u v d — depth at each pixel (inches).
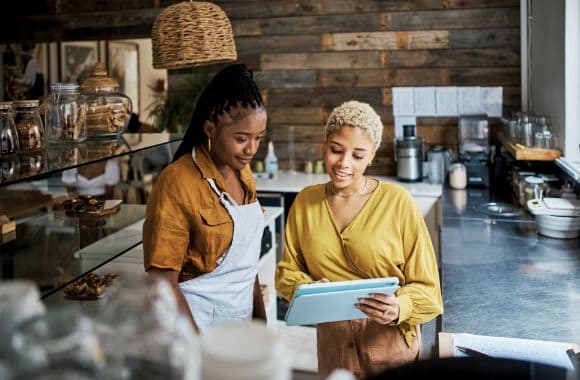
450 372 35.4
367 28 167.3
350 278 62.2
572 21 115.5
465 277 81.4
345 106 60.9
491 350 57.9
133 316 25.9
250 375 23.4
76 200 86.2
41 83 188.9
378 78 168.6
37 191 82.6
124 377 24.8
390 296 55.5
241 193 63.0
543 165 138.3
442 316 67.4
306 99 173.6
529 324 64.6
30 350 23.4
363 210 61.3
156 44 100.0
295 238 65.2
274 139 177.5
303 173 174.7
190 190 56.2
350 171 59.7
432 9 162.4
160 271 55.4
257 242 64.2
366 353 62.5
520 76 159.3
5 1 188.4
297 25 171.5
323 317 56.9
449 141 166.2
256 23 173.9
